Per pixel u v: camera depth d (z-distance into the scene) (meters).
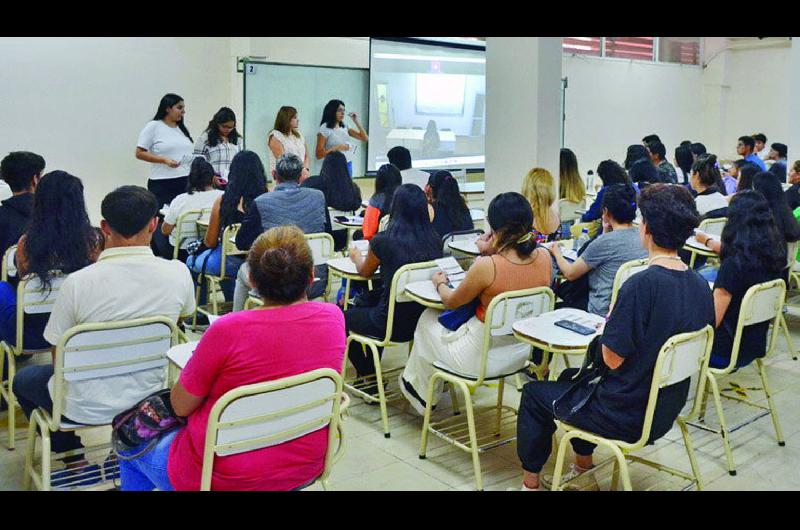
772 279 3.23
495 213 3.08
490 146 5.34
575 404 2.59
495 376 3.12
